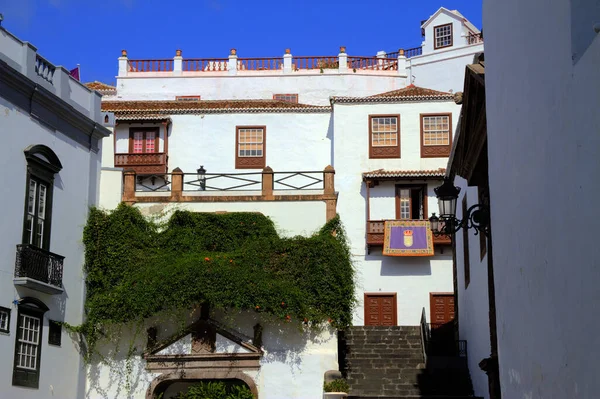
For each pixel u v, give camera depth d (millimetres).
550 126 9367
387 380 23547
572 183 8547
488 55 13617
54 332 21703
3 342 19672
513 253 11656
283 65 44156
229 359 22281
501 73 12328
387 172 32875
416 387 23266
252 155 34781
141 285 22500
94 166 24391
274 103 36250
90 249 23484
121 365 22578
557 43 8969
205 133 35000
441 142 33688
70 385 22172
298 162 34594
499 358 12898
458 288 27062
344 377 23750
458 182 25578
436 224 15688
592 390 7941
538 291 10164
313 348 22328
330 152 34625
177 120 35219
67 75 23312
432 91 34469
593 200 7836
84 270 23328
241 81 43844
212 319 22578
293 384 22078
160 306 22297
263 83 43781
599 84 7609
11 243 20344
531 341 10586
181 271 22266
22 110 21078
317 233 24219
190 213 24281
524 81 10648
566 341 8883
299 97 43531
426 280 32438
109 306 22656
